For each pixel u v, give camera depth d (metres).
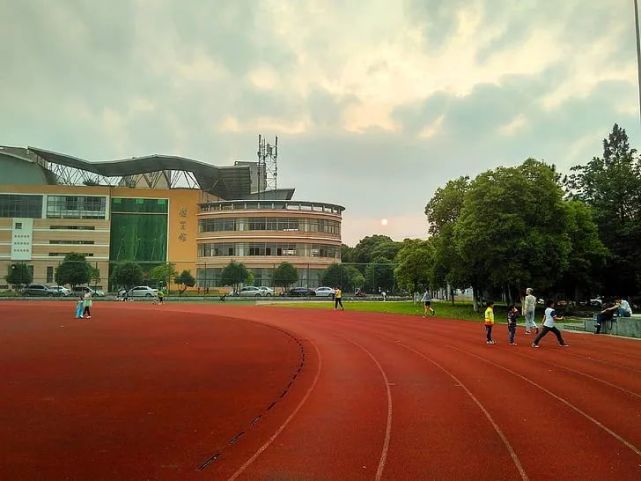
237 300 59.66
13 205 92.69
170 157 95.88
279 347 18.78
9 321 30.62
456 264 40.31
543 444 7.22
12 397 10.21
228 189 109.25
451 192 47.25
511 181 35.16
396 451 6.89
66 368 13.82
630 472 6.14
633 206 43.69
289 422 8.38
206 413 8.98
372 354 17.03
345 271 72.44
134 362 14.99
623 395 10.62
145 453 6.80
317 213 90.62
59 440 7.36
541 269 35.00
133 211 94.12
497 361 15.49
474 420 8.54
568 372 13.52
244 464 6.39
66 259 74.69
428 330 25.92
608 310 24.41
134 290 65.25
